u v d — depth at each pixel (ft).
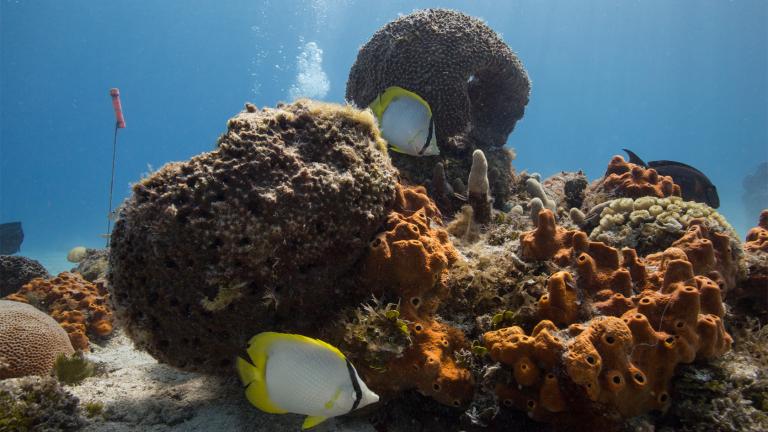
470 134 4.55
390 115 2.77
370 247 2.21
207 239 1.92
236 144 2.09
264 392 1.51
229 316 2.02
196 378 2.62
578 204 4.73
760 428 1.71
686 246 2.52
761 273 2.69
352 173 2.21
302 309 2.15
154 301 2.02
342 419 2.11
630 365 1.72
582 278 2.20
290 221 2.00
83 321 4.01
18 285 5.52
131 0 56.90
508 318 2.14
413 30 4.22
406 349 2.01
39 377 2.19
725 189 51.65
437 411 2.12
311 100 2.49
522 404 1.82
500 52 4.41
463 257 2.49
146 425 2.12
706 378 1.80
